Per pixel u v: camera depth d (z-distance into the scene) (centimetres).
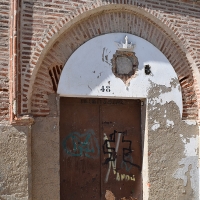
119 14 690
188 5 735
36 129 602
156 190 694
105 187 690
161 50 726
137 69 694
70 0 625
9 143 561
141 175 718
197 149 743
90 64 657
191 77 744
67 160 663
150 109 700
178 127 726
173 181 712
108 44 676
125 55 693
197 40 739
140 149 723
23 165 568
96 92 657
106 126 702
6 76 568
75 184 666
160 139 706
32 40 588
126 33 693
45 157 607
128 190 707
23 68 577
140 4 684
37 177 597
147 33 713
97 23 670
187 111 744
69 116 672
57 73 631
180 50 736
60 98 667
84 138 682
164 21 705
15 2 569
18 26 573
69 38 643
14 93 560
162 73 716
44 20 601
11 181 558
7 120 564
